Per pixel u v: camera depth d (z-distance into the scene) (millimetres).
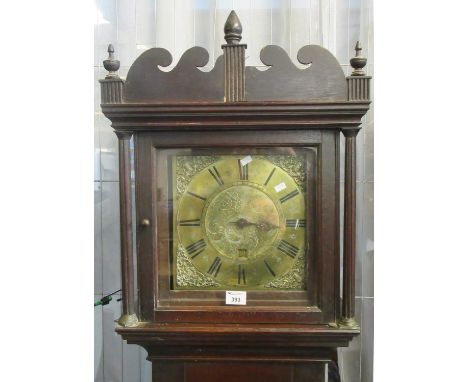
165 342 846
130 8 1250
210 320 835
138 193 833
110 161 1281
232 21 798
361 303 1243
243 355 882
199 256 854
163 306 846
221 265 852
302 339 823
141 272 837
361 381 1256
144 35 1256
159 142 829
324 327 812
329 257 819
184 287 856
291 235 845
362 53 1193
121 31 1253
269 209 843
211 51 1237
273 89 802
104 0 1249
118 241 1292
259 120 798
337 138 812
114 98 811
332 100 788
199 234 853
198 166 852
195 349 882
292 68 799
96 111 1266
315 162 829
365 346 1243
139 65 812
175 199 853
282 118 795
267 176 843
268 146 825
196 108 792
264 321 830
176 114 797
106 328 1302
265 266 849
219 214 849
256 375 889
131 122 812
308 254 838
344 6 1199
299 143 817
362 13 1192
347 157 811
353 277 814
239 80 798
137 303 844
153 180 834
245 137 819
